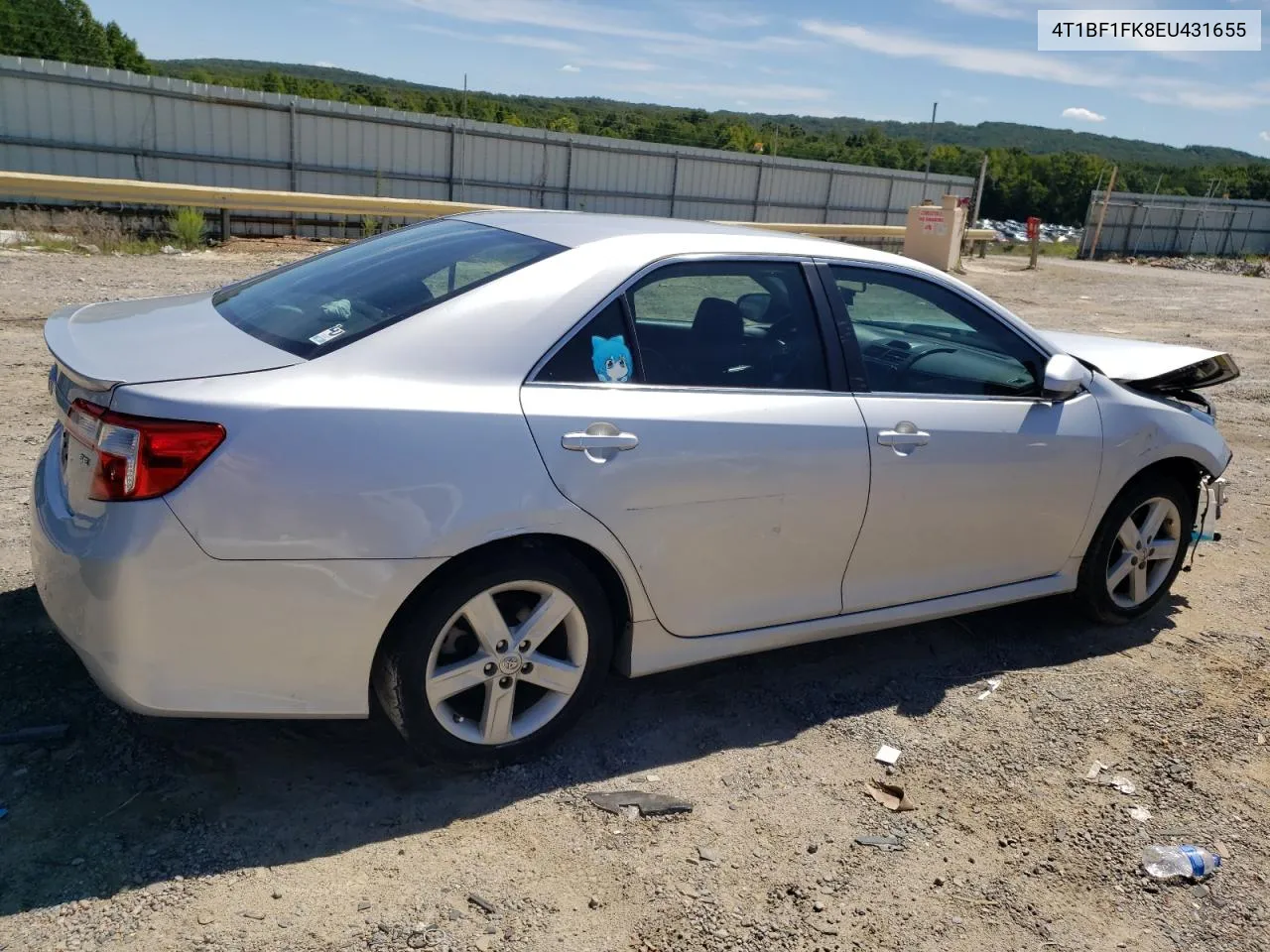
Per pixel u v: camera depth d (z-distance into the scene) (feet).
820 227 83.71
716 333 11.50
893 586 12.90
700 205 104.12
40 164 68.90
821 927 8.98
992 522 13.41
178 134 73.51
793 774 11.23
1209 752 12.41
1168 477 15.28
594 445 10.19
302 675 9.37
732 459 11.05
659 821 10.20
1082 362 15.03
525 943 8.46
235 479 8.77
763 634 11.98
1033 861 10.15
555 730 10.91
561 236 11.53
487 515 9.62
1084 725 12.80
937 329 13.28
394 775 10.53
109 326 10.77
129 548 8.64
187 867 8.95
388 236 13.23
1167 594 17.04
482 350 10.01
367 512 9.17
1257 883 10.12
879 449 12.12
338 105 79.51
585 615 10.68
